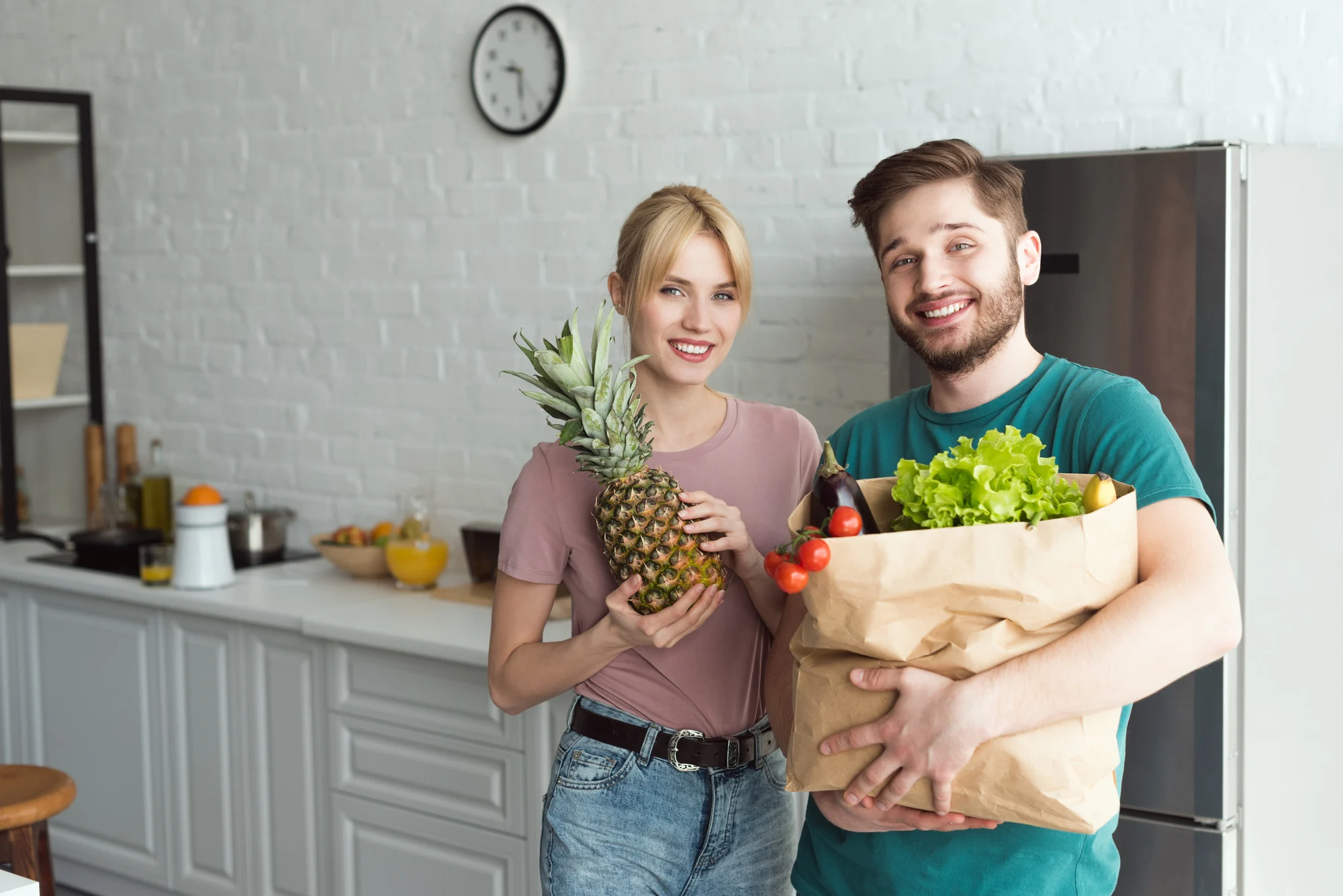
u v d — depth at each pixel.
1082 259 2.23
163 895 3.43
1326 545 2.27
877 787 1.32
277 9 3.70
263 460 3.88
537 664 1.73
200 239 3.95
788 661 1.63
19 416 4.41
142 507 3.91
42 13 4.23
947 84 2.71
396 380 3.59
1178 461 1.36
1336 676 2.30
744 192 2.97
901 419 1.65
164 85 3.97
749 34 2.94
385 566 3.41
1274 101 2.41
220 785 3.25
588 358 1.61
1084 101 2.58
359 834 2.99
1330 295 2.25
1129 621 1.23
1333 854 2.33
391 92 3.52
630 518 1.56
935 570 1.23
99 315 4.07
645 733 1.76
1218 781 2.15
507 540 1.82
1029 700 1.23
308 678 3.06
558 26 3.20
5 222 3.82
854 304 2.84
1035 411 1.50
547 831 1.82
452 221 3.44
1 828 1.92
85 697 3.52
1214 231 2.12
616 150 3.15
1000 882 1.40
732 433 1.82
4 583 3.69
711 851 1.77
